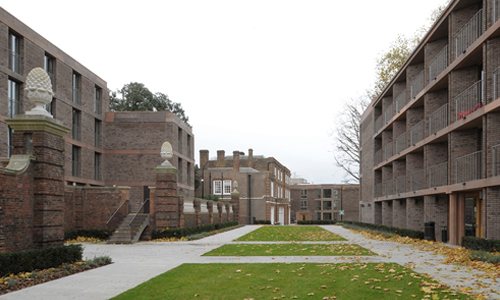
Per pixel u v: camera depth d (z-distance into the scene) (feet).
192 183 135.85
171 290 26.14
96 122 108.06
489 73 47.67
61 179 38.68
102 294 25.41
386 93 100.01
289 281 28.71
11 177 33.19
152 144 110.83
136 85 169.78
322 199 256.73
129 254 47.39
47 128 36.58
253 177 178.91
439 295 23.72
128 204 71.97
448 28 63.26
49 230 36.50
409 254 45.01
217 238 74.49
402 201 88.58
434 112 67.41
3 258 29.50
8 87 71.31
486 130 47.60
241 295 24.68
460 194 58.75
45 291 26.32
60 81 86.89
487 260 36.47
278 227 127.13
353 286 26.55
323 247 54.19
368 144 119.24
